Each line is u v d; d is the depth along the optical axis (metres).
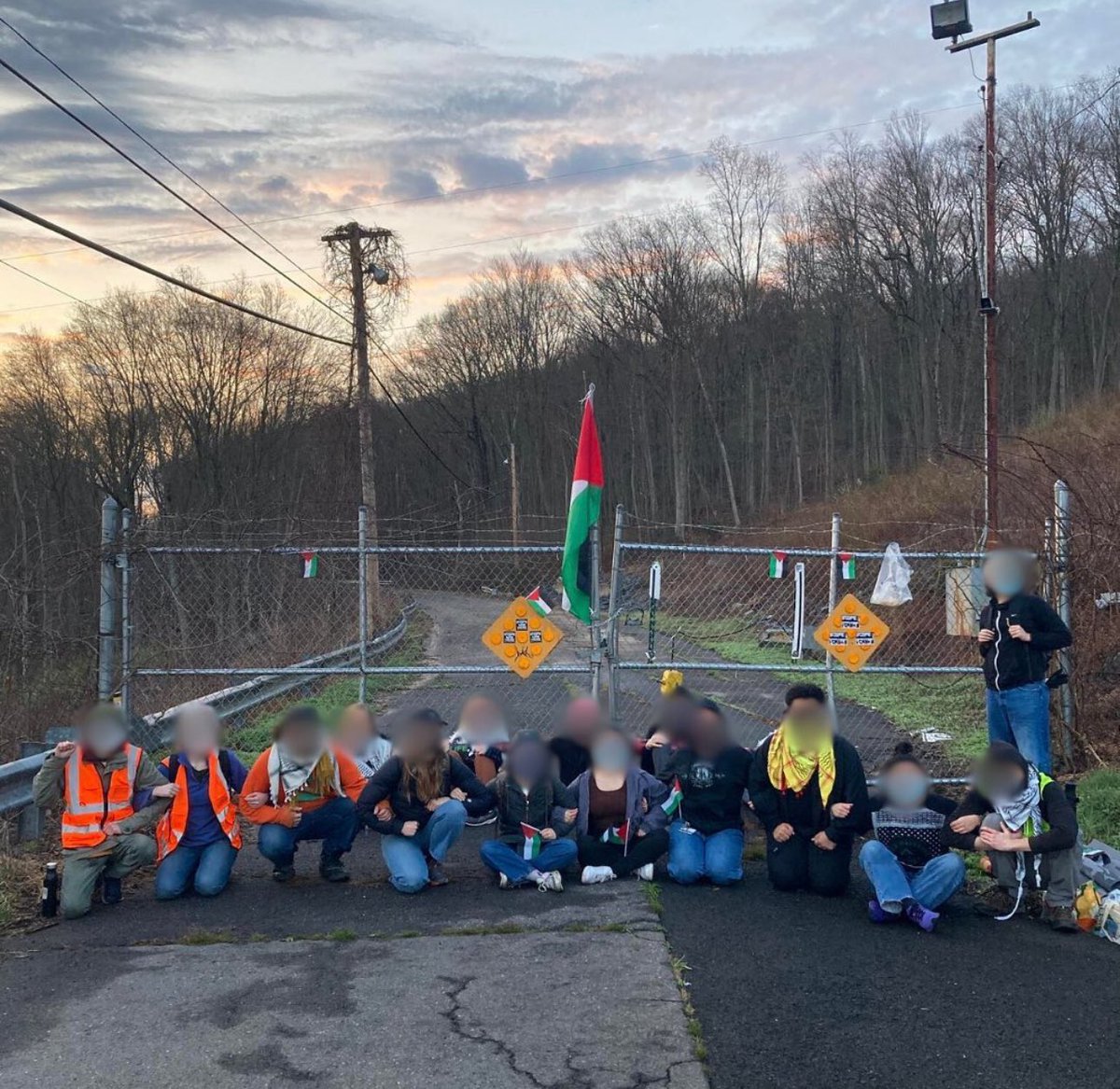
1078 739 8.76
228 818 6.49
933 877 5.88
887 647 16.56
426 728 6.57
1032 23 20.05
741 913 6.07
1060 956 5.45
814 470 60.09
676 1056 4.27
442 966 5.21
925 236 52.84
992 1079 4.14
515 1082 4.07
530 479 68.88
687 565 25.41
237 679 12.28
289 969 5.19
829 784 6.36
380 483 66.44
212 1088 4.04
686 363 60.50
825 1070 4.18
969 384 50.81
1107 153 47.16
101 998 4.87
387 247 26.05
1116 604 9.04
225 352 44.91
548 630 8.23
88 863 6.09
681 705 6.88
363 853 7.42
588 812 6.67
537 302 71.69
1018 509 12.34
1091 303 47.59
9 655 9.09
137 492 43.72
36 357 43.16
